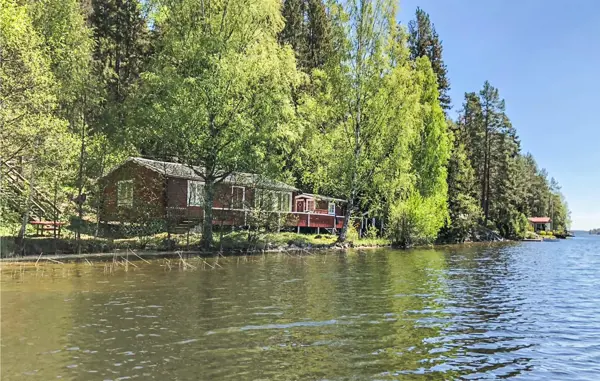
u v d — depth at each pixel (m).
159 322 8.77
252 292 12.28
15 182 22.78
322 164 32.72
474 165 60.09
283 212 28.17
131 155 24.92
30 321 8.72
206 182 24.03
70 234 22.80
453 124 56.09
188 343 7.43
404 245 34.88
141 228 23.77
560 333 8.77
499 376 6.29
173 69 22.50
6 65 16.75
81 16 31.12
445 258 25.91
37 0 27.98
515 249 40.16
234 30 23.66
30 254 19.03
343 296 12.02
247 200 27.00
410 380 6.01
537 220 90.88
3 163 18.36
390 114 30.31
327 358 6.81
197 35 22.78
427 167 41.25
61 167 19.77
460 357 7.09
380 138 30.59
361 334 8.23
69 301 10.66
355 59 30.25
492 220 61.84
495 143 60.69
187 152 23.20
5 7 17.33
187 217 26.44
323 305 10.73
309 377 6.01
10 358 6.58
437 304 11.38
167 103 22.17
